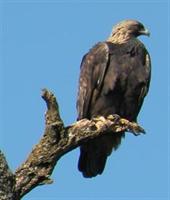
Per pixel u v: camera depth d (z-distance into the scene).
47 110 10.27
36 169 9.95
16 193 9.41
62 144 10.32
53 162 10.11
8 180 9.16
